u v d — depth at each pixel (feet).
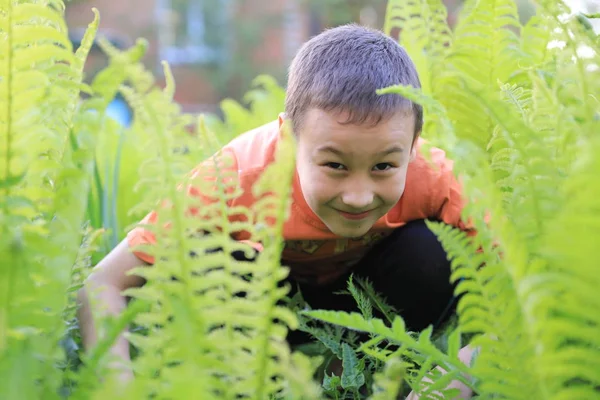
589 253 2.18
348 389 4.51
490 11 5.51
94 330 4.28
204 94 41.14
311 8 38.55
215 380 2.63
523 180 3.40
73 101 3.55
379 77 4.90
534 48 5.62
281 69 39.75
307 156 4.82
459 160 2.78
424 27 6.02
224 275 2.67
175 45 41.19
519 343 2.73
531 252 2.96
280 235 2.53
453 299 5.91
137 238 5.15
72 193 2.82
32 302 2.65
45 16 2.95
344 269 6.42
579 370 2.44
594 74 3.34
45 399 2.72
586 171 2.25
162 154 2.69
